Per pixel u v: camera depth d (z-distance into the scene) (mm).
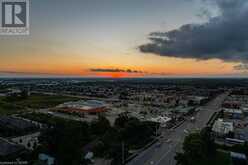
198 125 95000
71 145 47562
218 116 116062
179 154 51656
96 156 56406
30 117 101125
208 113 126125
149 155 57781
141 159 55062
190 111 126250
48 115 105750
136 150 61062
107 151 58188
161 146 65125
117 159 53094
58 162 47344
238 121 109000
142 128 68875
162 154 58531
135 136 67312
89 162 51781
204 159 54719
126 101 179000
